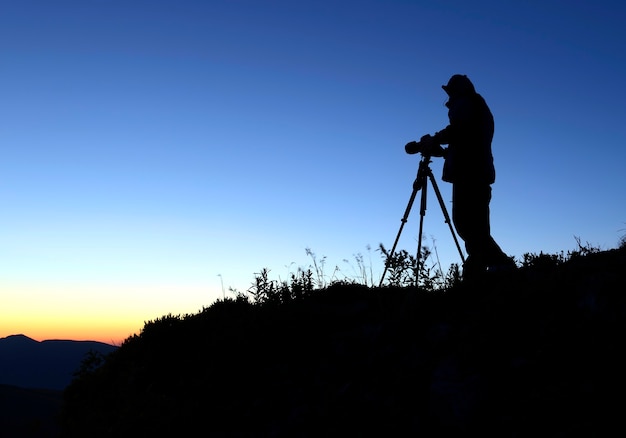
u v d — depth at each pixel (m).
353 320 9.58
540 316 6.69
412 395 6.66
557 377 5.71
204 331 10.88
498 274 8.24
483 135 9.03
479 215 8.90
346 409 6.90
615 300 6.10
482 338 6.64
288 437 6.92
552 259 8.55
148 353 10.60
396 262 9.66
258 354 9.45
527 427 5.28
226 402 8.58
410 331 7.98
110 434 8.48
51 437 9.49
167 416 8.50
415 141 9.49
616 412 4.98
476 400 5.85
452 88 9.45
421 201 9.47
